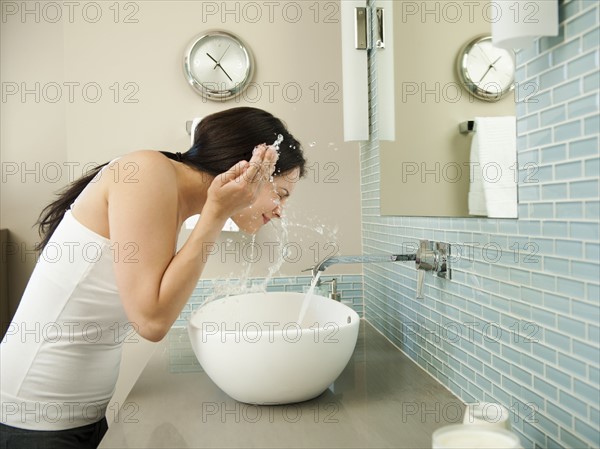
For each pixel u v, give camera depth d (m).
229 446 0.97
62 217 1.34
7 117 2.82
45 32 2.81
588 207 0.72
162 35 2.22
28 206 2.84
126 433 1.04
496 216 0.99
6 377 1.22
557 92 0.79
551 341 0.83
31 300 1.22
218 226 1.14
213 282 2.18
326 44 2.26
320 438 0.99
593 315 0.72
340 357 1.16
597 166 0.70
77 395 1.26
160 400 1.25
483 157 1.03
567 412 0.79
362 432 1.02
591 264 0.72
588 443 0.74
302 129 2.25
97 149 2.21
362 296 2.23
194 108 2.24
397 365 1.48
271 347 1.10
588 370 0.74
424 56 1.34
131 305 1.09
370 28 1.88
